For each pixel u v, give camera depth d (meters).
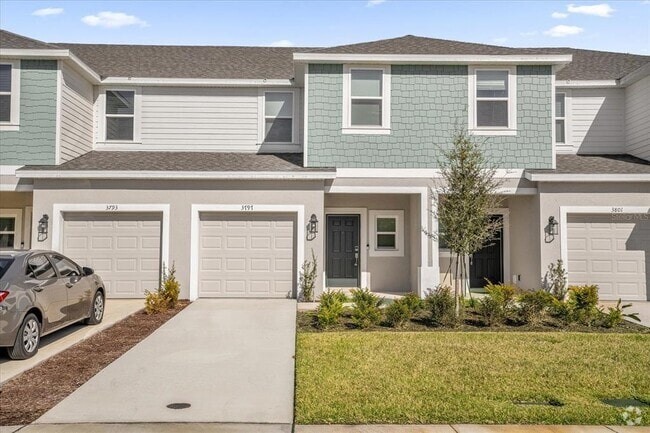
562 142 16.81
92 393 6.46
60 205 13.91
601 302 14.25
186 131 16.55
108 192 14.01
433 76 14.73
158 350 8.58
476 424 5.54
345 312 11.96
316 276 14.05
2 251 8.74
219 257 14.27
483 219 11.77
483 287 16.73
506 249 16.56
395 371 7.36
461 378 7.05
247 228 14.30
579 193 14.50
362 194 16.55
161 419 5.63
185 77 16.52
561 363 7.80
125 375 7.21
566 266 14.41
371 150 14.62
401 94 14.71
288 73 17.25
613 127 16.86
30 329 8.02
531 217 14.95
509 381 6.94
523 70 14.80
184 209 14.10
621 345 8.94
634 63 17.89
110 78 16.09
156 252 14.11
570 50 19.84
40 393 6.48
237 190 14.17
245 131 16.62
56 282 9.01
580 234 14.62
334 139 14.59
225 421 5.59
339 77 14.62
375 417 5.69
